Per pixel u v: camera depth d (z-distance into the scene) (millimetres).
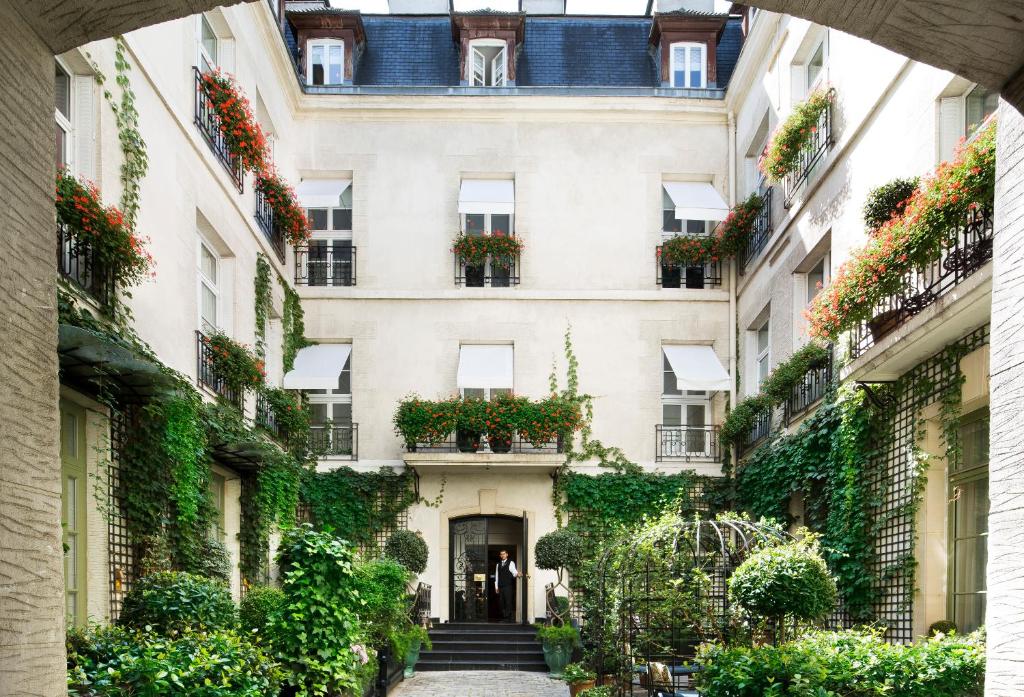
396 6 19344
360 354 16344
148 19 2713
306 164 16719
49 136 2752
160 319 9016
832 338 8711
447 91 16750
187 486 8883
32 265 2650
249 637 7418
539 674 14047
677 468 16047
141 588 7504
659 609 8547
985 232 6980
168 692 5172
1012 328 2773
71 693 4586
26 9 2580
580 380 16344
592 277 16594
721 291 16516
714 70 17344
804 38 12414
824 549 8781
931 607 8453
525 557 15898
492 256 16594
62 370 7008
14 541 2508
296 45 17500
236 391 11414
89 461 7684
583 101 16781
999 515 2820
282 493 13109
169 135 9414
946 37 2695
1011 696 2709
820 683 5832
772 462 12805
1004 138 2850
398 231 16656
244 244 12516
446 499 16078
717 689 6137
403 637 12883
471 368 16094
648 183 16812
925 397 8539
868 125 10094
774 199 14258
